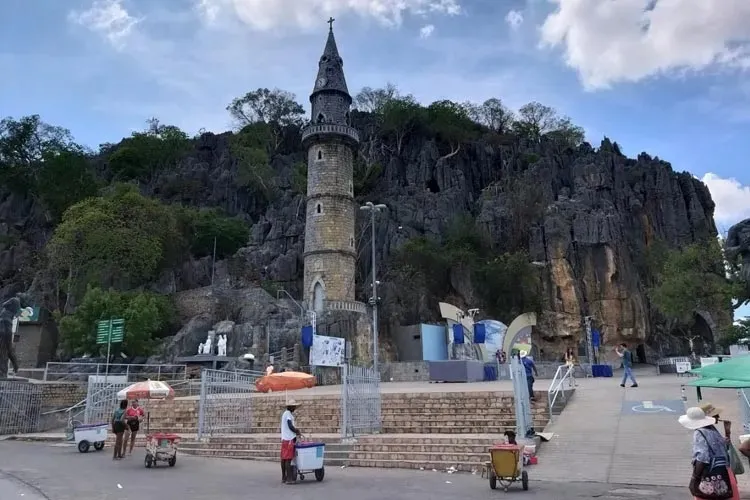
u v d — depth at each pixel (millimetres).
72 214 59562
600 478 13906
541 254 76750
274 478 15234
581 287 76188
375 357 35469
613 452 15938
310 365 44250
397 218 79688
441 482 14172
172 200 89750
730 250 21719
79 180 81750
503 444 13516
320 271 56000
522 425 17312
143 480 14961
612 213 82188
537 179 88562
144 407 26625
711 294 55031
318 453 14711
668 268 60094
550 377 44438
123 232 57719
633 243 88188
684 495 11992
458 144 98812
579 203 82875
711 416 8898
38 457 20172
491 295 70375
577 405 22062
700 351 79938
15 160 85438
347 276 56469
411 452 17250
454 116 100188
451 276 70250
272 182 89125
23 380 30219
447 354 56375
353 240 58281
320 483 14281
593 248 77812
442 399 22172
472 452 16828
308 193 58875
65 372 40781
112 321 36688
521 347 56312
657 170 100938
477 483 13953
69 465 18031
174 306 56438
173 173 95000
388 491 13047
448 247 73625
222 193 91000
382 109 100250
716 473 8094
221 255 77188
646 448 16000
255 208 89188
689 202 101312
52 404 30828
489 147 102188
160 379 39156
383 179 90312
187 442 21781
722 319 62906
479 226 79000
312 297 55656
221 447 20812
